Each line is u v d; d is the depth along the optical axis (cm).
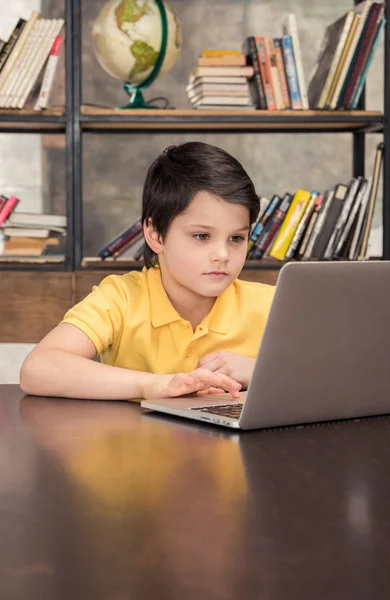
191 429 94
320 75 264
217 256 124
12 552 52
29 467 75
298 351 92
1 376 298
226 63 253
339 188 263
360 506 62
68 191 252
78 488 67
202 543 53
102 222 306
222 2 304
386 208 261
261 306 146
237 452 82
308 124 269
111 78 300
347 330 96
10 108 250
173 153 130
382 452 82
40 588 46
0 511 61
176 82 304
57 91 293
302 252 263
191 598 44
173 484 69
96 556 51
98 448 83
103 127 275
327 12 306
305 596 44
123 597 44
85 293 254
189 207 123
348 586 46
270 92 255
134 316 138
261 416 93
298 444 86
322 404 98
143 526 57
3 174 301
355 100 257
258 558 50
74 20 249
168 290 140
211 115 254
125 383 115
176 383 110
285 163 311
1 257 254
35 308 252
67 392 118
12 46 248
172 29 261
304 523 57
